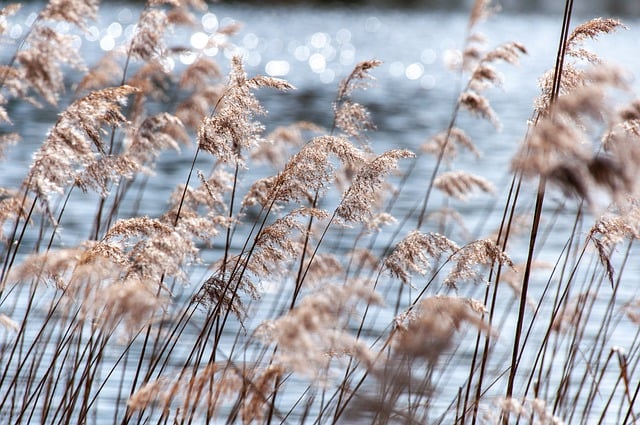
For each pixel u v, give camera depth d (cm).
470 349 2064
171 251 1092
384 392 789
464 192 1848
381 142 6519
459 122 8219
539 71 14912
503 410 1037
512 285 1614
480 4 1964
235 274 1209
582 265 2964
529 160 702
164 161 5488
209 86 1977
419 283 2673
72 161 1224
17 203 1302
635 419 1202
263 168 4825
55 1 1652
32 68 1634
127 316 902
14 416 1511
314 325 803
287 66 15400
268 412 1186
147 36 1789
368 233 1625
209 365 955
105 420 1647
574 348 1597
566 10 1098
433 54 18775
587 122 781
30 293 1380
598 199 653
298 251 1290
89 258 1072
